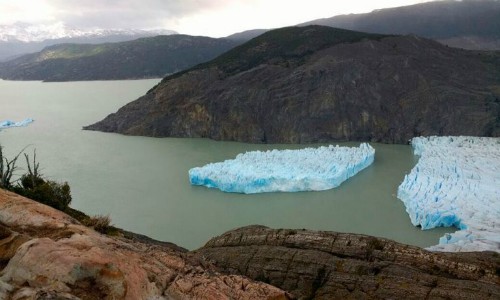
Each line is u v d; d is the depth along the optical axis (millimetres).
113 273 9875
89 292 9422
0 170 18625
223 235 22859
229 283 13961
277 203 51969
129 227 44500
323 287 17922
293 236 21031
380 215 47500
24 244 10156
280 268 18859
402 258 18828
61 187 20109
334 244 19969
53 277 9383
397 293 16844
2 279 9672
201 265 15328
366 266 18250
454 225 43688
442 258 18672
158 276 12016
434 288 16766
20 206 12938
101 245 11328
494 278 17750
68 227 12055
